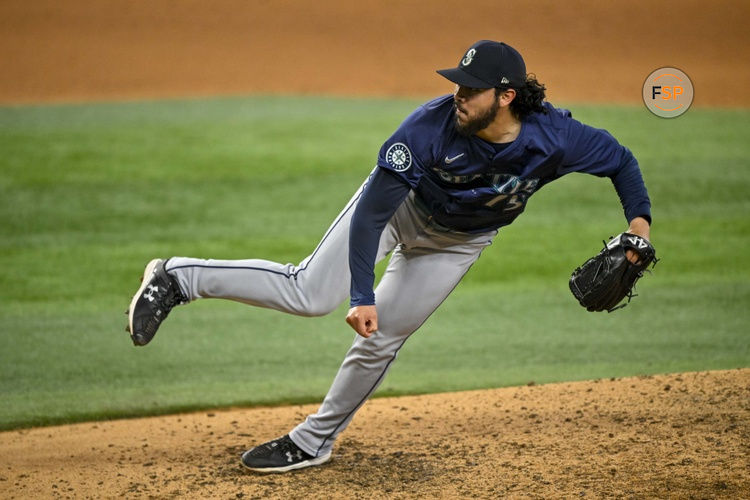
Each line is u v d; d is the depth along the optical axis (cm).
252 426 1688
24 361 2164
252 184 3697
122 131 4447
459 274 1347
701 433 1390
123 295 2656
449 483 1295
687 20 7650
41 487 1351
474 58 1145
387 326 1334
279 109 5003
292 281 1307
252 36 7231
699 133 4456
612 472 1272
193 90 5606
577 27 7512
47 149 4109
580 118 4772
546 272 2880
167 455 1503
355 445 1504
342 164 3947
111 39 7025
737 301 2592
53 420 1794
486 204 1248
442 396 1800
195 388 1997
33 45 6775
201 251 3005
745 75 5950
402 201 1234
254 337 2384
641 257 1240
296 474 1374
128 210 3400
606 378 1978
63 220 3291
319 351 2283
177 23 7575
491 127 1174
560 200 3572
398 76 6084
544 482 1263
